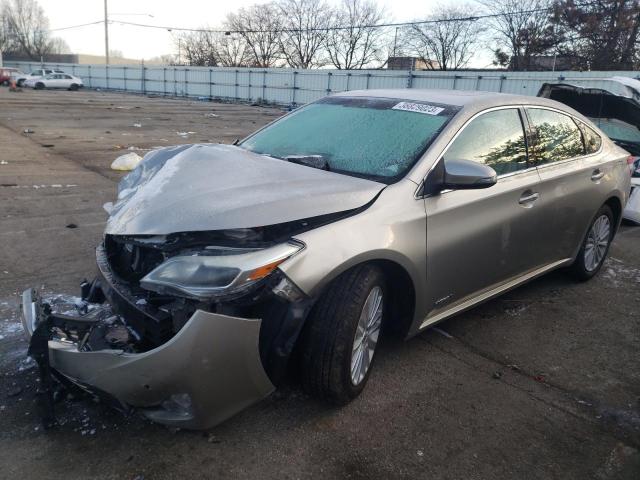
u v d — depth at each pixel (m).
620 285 5.25
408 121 3.62
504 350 3.87
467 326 4.20
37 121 18.02
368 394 3.21
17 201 6.98
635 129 7.75
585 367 3.71
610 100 7.55
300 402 3.08
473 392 3.31
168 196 2.87
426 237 3.15
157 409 2.50
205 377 2.39
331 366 2.79
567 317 4.47
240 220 2.54
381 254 2.86
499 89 25.55
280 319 2.60
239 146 4.05
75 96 35.91
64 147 12.23
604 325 4.36
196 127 19.05
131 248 2.91
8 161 9.84
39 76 45.25
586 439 2.96
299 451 2.70
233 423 2.87
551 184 4.16
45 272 4.68
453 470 2.65
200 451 2.66
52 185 8.05
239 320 2.42
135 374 2.38
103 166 9.94
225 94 41.16
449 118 3.55
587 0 33.78
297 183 2.95
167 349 2.33
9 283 4.40
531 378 3.52
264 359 2.62
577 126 4.75
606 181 4.88
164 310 2.55
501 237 3.73
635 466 2.77
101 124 18.19
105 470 2.50
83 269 4.79
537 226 4.08
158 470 2.52
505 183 3.75
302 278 2.54
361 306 2.82
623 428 3.07
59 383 2.80
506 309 4.56
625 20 31.66
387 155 3.38
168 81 45.66
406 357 3.67
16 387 3.05
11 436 2.67
